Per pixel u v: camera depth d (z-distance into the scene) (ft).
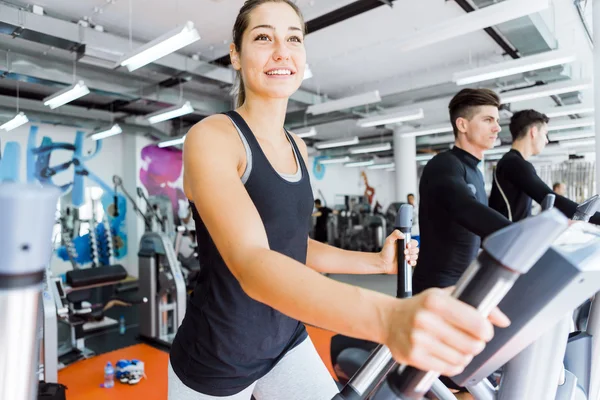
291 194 3.09
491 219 4.01
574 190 45.52
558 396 2.27
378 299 1.33
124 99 23.03
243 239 1.83
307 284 1.47
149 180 30.86
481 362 1.46
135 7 15.96
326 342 13.42
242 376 3.18
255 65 3.01
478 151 5.63
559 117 31.81
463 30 12.26
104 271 14.87
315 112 22.12
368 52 20.80
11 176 25.85
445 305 1.14
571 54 13.92
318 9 15.49
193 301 3.27
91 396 10.61
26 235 0.87
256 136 3.21
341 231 38.24
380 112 26.84
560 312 1.38
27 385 0.97
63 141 28.07
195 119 30.76
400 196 34.99
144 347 14.43
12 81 21.93
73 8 15.94
